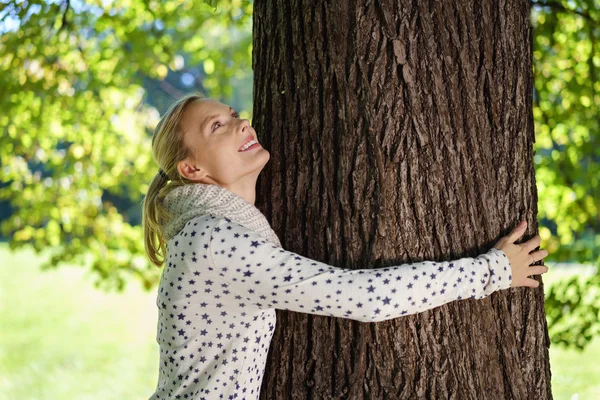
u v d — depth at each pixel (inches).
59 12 190.4
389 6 82.7
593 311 167.3
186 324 79.1
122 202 673.0
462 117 84.8
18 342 365.7
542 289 91.0
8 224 228.7
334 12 84.0
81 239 225.6
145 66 225.0
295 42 86.8
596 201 189.9
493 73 87.0
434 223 83.2
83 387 278.5
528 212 89.1
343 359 84.3
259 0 93.1
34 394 269.6
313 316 85.6
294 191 87.0
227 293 77.7
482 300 85.4
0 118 214.4
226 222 77.6
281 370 87.1
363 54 83.1
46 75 210.5
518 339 87.7
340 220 84.2
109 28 225.1
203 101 86.9
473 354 84.5
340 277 74.6
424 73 83.1
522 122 89.4
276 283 74.9
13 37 194.1
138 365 313.7
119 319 421.1
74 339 370.6
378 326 83.0
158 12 217.8
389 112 82.7
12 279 572.4
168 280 79.6
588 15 169.8
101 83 223.5
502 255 81.7
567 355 274.8
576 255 182.1
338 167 84.4
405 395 82.8
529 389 88.0
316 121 85.6
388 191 82.7
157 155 87.7
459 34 85.0
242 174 84.3
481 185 85.4
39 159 230.4
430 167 83.1
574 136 197.0
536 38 177.6
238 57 250.5
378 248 82.6
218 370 79.5
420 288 75.4
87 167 231.3
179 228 80.8
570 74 191.0
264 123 90.4
